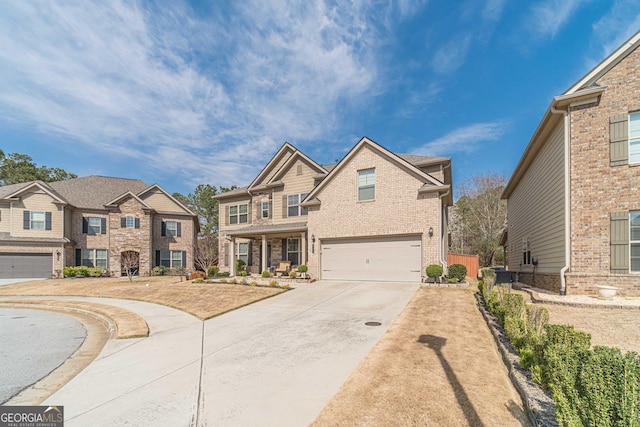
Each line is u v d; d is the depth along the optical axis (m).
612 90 10.02
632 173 9.63
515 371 4.48
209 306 11.49
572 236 10.30
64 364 6.48
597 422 2.51
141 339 7.87
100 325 10.40
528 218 16.62
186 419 3.85
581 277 10.00
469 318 7.82
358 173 15.85
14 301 15.43
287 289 13.72
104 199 28.36
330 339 6.82
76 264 26.31
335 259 16.23
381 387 4.24
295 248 19.80
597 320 7.25
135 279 24.05
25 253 24.06
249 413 3.90
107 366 5.99
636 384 2.46
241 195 23.56
